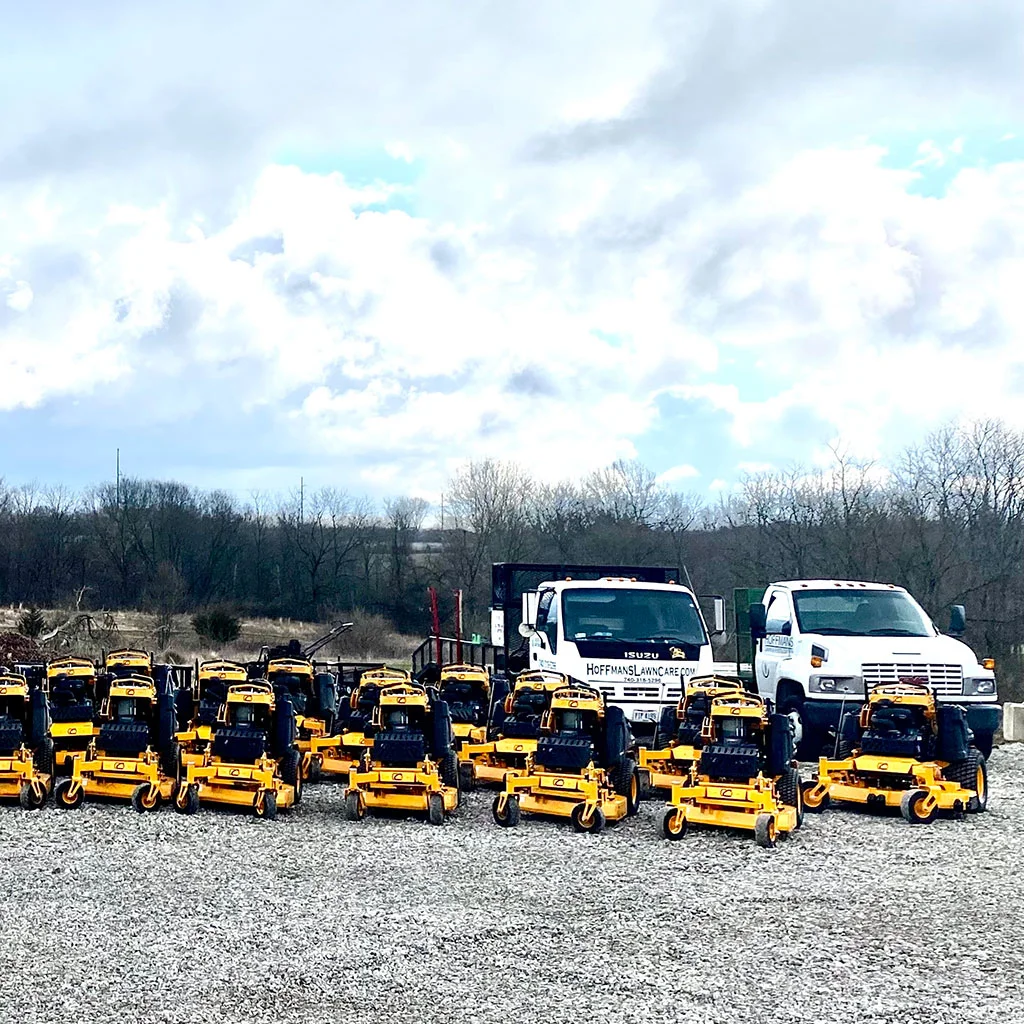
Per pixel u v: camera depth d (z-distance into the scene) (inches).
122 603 3196.4
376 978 343.6
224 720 619.2
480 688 730.2
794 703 759.1
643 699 733.3
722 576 2410.2
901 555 1925.4
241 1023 309.1
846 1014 317.4
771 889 450.9
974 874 477.1
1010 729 921.5
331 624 2834.6
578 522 2824.8
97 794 608.4
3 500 3415.4
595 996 330.3
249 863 485.4
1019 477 2010.3
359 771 586.9
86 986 334.3
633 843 534.0
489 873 473.4
